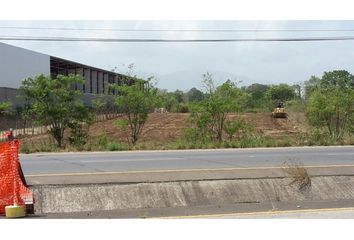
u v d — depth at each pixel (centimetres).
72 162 1795
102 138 2914
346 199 1215
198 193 1186
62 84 3012
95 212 1067
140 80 3209
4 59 4531
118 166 1648
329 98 3381
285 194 1219
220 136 3059
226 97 3083
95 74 7450
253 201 1187
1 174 1021
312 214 1009
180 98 9344
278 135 3981
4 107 3888
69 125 2969
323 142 2747
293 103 7206
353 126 3338
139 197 1149
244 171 1365
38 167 1627
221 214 1030
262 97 9744
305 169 1343
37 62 5247
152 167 1608
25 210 1013
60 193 1127
